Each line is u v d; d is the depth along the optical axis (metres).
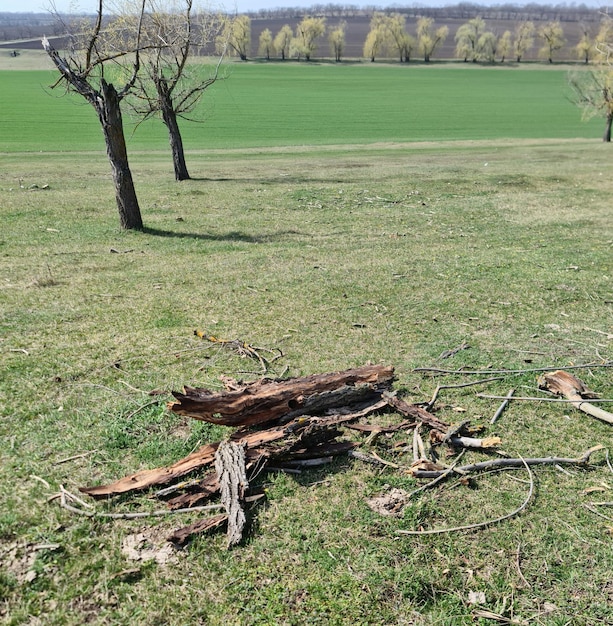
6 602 3.81
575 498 4.97
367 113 54.19
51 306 8.63
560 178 21.27
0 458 5.15
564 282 10.20
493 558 4.34
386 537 4.47
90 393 6.22
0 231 12.77
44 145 31.20
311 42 116.31
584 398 6.39
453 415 6.08
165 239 12.59
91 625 3.71
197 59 24.31
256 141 36.84
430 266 10.98
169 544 4.31
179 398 5.03
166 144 34.19
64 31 14.60
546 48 124.19
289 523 4.56
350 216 15.35
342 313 8.61
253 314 8.50
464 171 22.84
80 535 4.35
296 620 3.80
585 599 4.05
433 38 119.69
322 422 5.47
